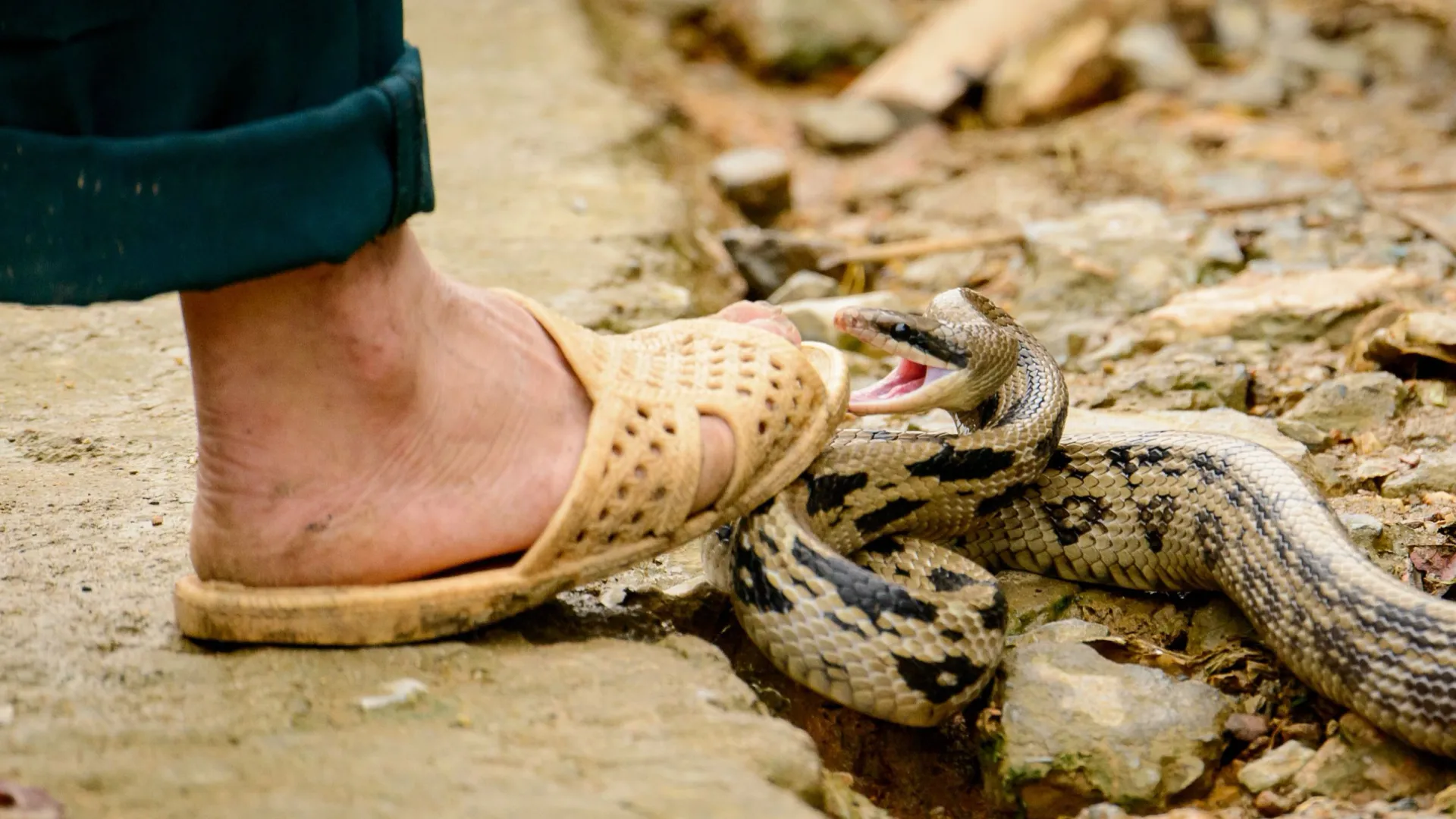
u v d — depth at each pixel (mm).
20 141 3314
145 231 3391
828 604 4109
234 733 3428
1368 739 4102
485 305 4105
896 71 14047
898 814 4305
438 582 3900
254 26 3385
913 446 4891
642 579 4918
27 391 6273
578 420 4098
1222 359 7430
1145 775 4012
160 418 6020
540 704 3648
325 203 3510
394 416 3820
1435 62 14180
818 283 9156
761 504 4359
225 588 3869
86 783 3143
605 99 12578
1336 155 11430
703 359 4387
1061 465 5238
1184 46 14445
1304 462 5879
